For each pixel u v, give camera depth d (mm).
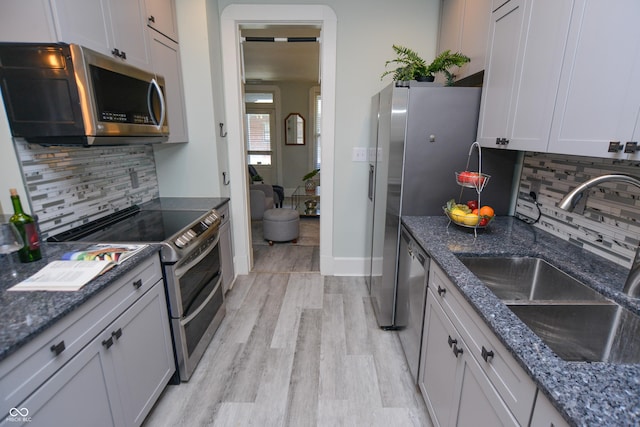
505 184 1995
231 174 2932
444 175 1953
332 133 2807
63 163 1661
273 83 6883
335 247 3111
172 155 2611
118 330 1248
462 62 1958
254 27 2754
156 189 2648
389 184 2051
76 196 1760
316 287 2920
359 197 2975
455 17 2221
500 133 1601
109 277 1172
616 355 1030
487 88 1739
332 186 2938
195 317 1877
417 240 1645
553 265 1337
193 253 1819
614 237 1306
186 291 1751
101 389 1168
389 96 1977
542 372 708
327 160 2871
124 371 1304
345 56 2676
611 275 1191
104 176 1999
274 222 3928
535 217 1806
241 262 3141
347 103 2766
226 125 2822
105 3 1598
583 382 682
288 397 1710
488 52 1723
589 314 1083
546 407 692
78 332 1046
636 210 1206
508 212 2043
